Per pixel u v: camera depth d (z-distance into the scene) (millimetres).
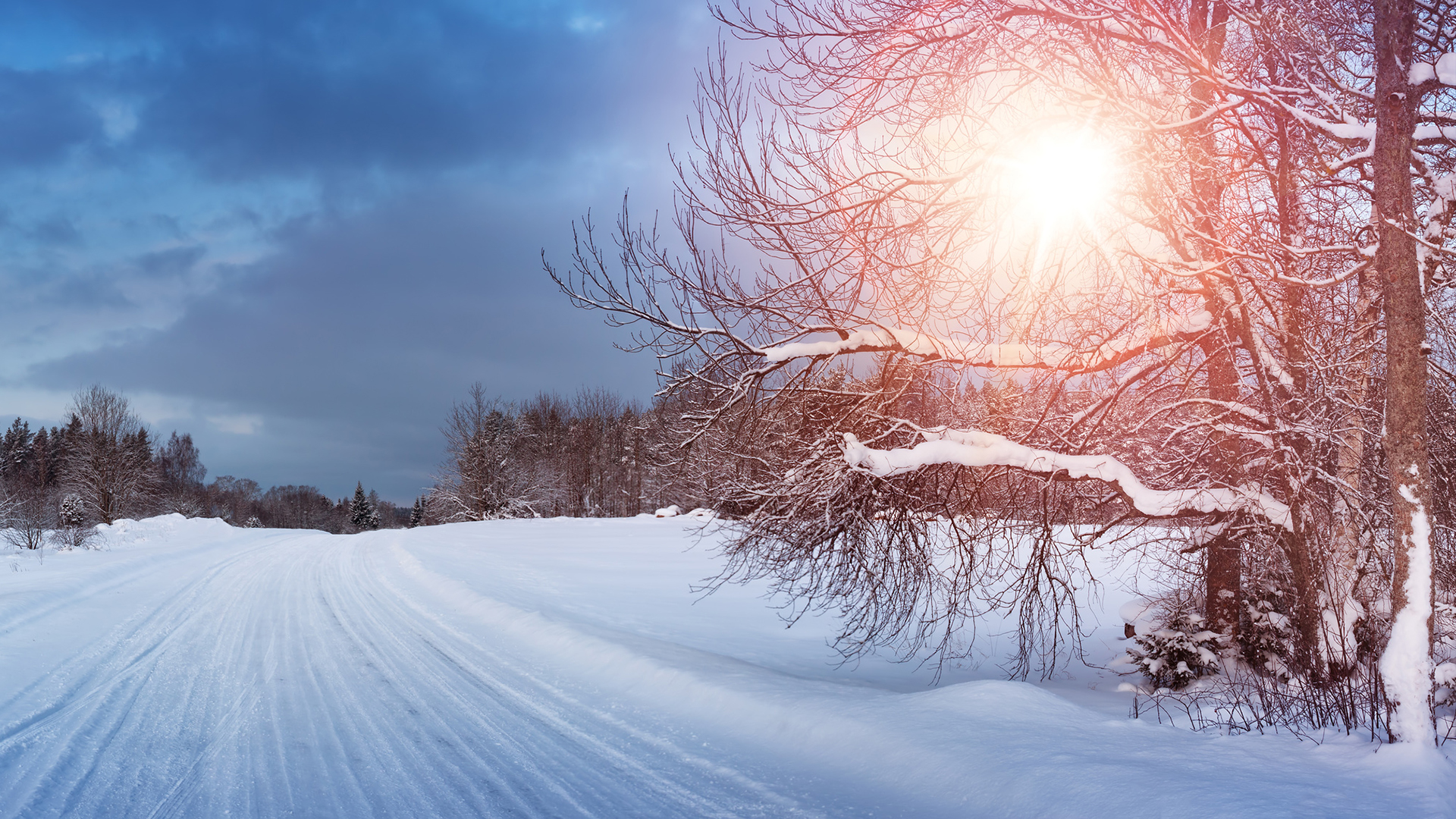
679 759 5742
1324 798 4055
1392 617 5285
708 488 8828
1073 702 6547
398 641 10891
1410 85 5785
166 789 5074
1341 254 7262
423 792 5043
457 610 14109
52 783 5129
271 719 6852
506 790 5090
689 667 8125
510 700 7609
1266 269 6777
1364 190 7336
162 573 19281
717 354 7781
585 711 7180
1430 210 7160
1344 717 5516
